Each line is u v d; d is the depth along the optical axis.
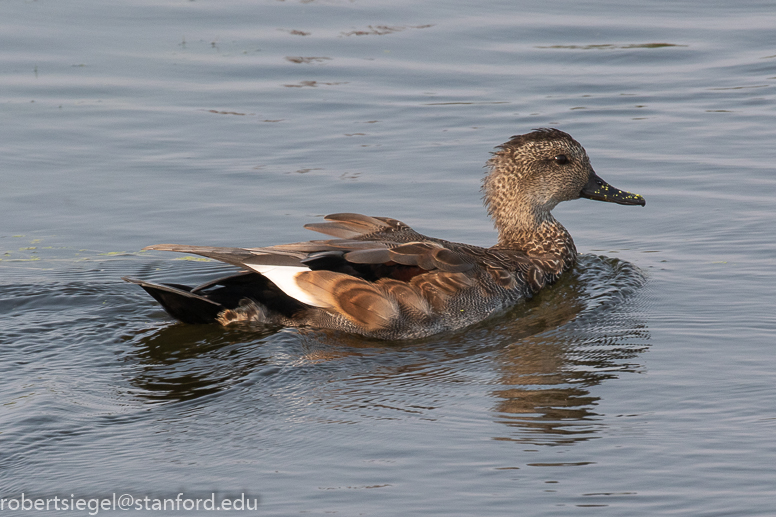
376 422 9.55
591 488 8.27
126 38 25.22
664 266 14.23
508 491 8.23
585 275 14.26
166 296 12.07
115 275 14.20
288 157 18.72
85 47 24.44
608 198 14.90
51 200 16.75
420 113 21.09
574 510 7.95
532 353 11.45
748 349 11.16
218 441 9.24
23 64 23.19
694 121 20.45
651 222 16.02
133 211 16.39
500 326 12.49
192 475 8.59
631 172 17.95
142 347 11.79
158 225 15.90
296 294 11.94
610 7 28.67
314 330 12.20
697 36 25.98
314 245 12.54
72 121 20.16
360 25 26.83
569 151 14.65
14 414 9.74
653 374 10.58
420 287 12.34
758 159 18.28
